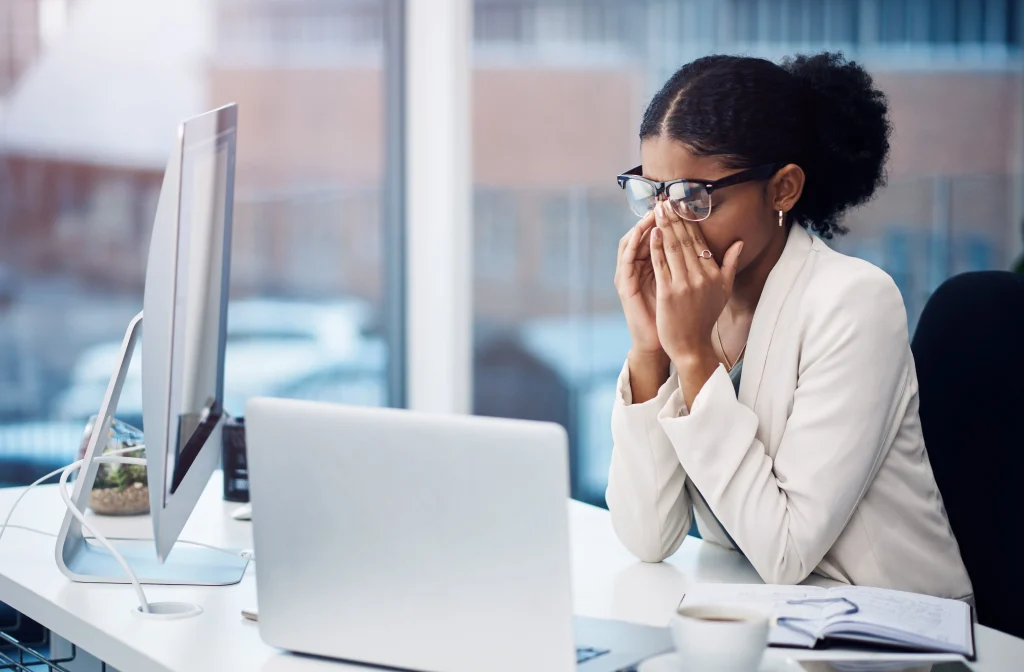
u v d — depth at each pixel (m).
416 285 3.39
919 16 3.36
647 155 1.33
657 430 1.31
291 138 3.18
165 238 1.04
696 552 1.37
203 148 1.19
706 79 1.29
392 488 0.88
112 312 2.85
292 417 0.91
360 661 0.92
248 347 3.15
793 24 3.37
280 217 3.18
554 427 0.82
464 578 0.87
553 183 3.42
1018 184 3.43
